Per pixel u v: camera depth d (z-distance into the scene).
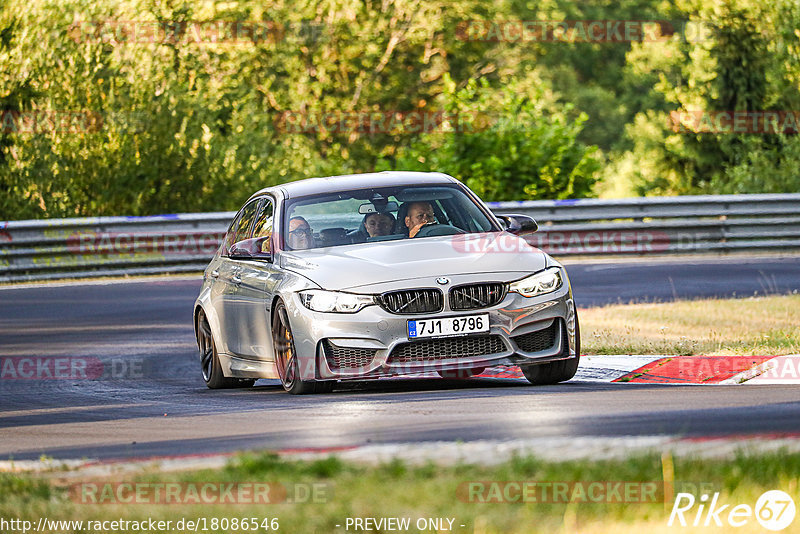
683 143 113.81
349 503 12.40
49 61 78.38
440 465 13.97
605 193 136.50
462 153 72.25
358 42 127.75
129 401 26.28
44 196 77.31
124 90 80.19
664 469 12.62
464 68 140.25
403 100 134.50
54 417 23.84
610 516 11.33
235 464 14.62
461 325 23.09
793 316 33.94
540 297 23.75
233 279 27.62
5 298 50.78
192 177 82.06
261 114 93.06
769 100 103.69
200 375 31.59
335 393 24.14
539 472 13.17
